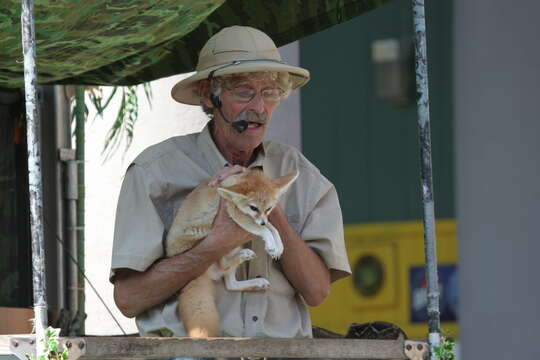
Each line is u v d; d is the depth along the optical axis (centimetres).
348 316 1775
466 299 1191
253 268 1205
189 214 1168
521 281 1176
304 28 1456
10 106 1700
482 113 1205
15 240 1722
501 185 1193
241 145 1213
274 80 1216
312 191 1258
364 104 1769
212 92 1220
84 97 1847
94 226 1889
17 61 1398
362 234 1784
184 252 1162
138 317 1198
